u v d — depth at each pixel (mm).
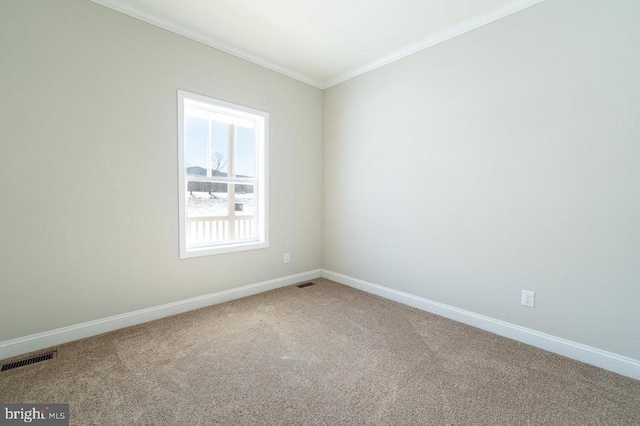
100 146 2311
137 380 1758
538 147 2193
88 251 2291
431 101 2822
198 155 3025
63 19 2121
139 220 2521
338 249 3842
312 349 2148
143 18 2461
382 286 3326
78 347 2139
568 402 1608
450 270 2732
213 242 3150
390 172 3203
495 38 2383
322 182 4020
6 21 1934
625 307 1877
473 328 2533
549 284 2172
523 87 2250
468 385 1747
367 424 1432
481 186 2504
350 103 3605
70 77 2164
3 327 1984
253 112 3236
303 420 1454
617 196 1890
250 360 1993
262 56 3203
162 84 2596
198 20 2574
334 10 2402
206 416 1474
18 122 1989
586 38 1969
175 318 2672
